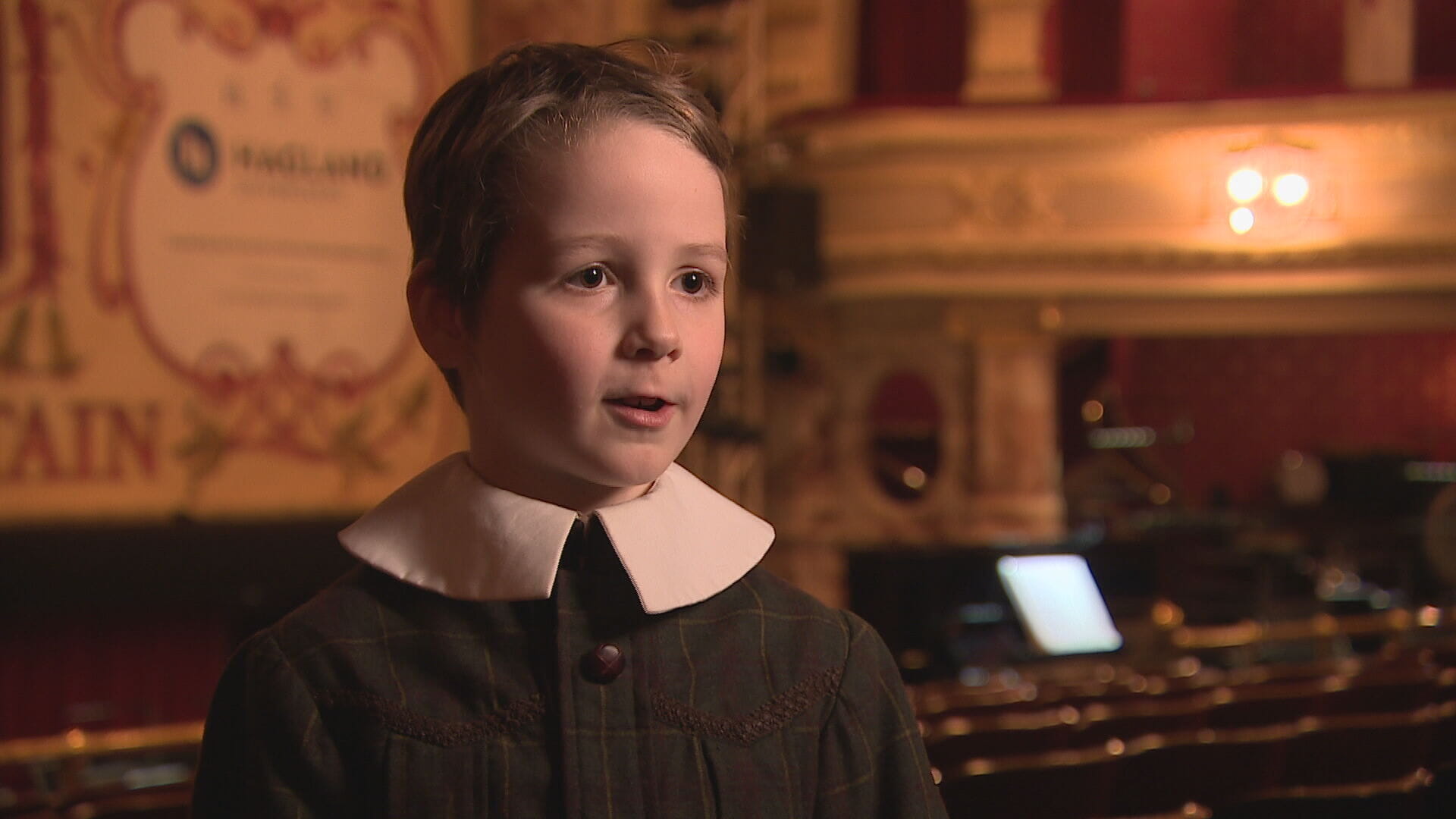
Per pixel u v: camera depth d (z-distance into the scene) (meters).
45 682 6.04
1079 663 6.52
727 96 8.18
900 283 9.21
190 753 4.87
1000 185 9.14
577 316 0.81
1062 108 9.09
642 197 0.82
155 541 6.22
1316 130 8.85
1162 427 13.46
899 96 9.16
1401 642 7.29
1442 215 8.85
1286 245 8.92
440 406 7.02
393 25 6.88
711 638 0.89
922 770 0.92
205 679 6.39
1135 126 9.02
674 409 0.84
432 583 0.87
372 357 6.85
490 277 0.84
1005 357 9.81
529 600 0.88
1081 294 9.45
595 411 0.82
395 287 6.90
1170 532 10.34
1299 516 11.98
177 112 6.37
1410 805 3.08
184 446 6.41
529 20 7.22
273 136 6.59
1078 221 9.11
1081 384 13.52
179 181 6.39
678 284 0.85
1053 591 6.64
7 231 6.06
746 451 8.79
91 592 6.05
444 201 0.87
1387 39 9.98
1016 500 9.77
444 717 0.84
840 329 10.25
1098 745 3.15
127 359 6.31
